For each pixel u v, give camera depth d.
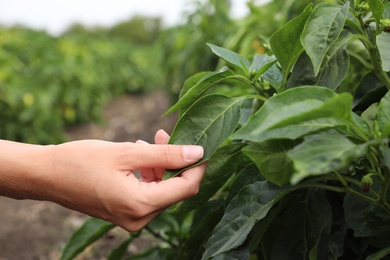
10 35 3.42
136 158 0.44
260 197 0.43
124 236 1.13
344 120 0.32
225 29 1.62
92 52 3.97
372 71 0.49
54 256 1.11
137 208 0.44
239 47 1.15
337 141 0.31
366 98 0.47
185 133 0.43
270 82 0.46
